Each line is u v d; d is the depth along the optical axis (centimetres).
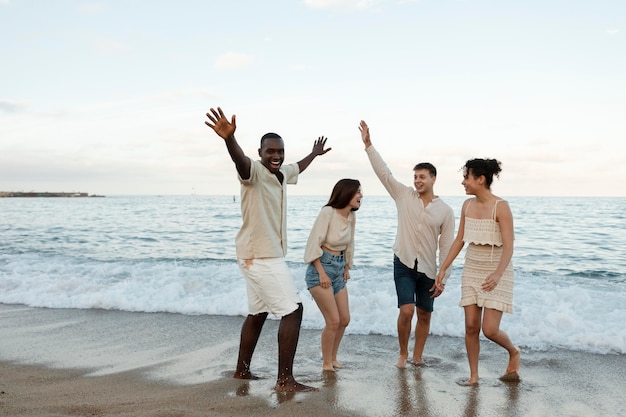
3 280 888
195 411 353
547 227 2111
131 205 5478
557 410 371
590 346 538
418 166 469
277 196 399
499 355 514
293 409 362
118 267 1005
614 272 1068
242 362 434
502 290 425
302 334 599
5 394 394
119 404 369
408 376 450
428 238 467
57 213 3662
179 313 706
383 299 705
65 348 538
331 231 456
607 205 4366
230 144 358
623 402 387
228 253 1484
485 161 429
